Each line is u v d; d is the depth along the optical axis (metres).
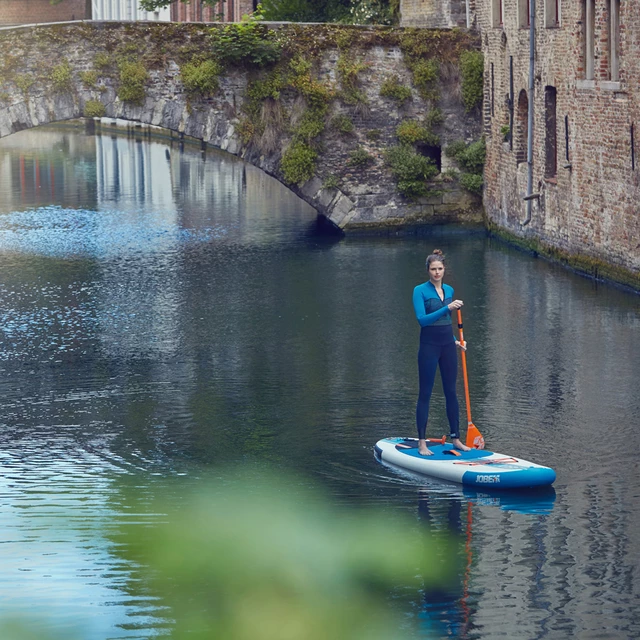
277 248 38.91
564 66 34.03
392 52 40.97
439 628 12.14
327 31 40.53
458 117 41.75
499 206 40.44
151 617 12.23
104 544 14.09
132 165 65.62
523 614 12.48
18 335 26.91
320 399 21.36
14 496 16.08
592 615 12.46
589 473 17.16
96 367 24.02
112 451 18.39
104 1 99.31
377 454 17.89
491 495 16.25
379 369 23.50
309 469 17.42
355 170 41.50
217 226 43.81
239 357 24.70
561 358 24.08
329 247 39.03
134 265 35.72
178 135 79.00
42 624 12.05
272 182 57.47
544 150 36.12
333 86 40.81
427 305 17.20
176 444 18.78
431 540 14.56
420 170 41.47
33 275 34.25
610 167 31.44
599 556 14.02
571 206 34.22
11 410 20.83
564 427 19.41
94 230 42.97
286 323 27.84
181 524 14.88
